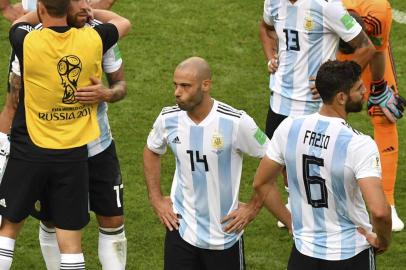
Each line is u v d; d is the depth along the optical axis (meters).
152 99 40.84
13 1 47.91
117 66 26.20
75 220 25.44
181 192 25.50
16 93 24.97
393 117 32.09
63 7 24.05
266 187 24.41
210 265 25.64
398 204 33.75
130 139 37.88
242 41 45.41
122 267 28.00
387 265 30.00
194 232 25.33
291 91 31.23
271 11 31.47
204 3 48.41
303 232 23.78
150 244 31.34
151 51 44.41
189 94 24.08
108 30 24.86
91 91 24.69
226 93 41.50
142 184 34.88
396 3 48.47
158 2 48.38
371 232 23.42
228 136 24.59
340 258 23.31
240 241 25.69
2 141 25.36
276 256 30.66
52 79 24.19
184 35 45.69
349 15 29.98
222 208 25.17
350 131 22.81
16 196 25.19
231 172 25.00
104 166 27.09
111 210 27.44
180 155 25.06
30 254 30.72
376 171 22.52
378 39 31.31
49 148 24.78
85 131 25.11
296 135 23.31
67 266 25.34
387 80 32.50
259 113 40.16
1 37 45.25
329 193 23.09
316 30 30.41
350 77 22.89
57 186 25.22
